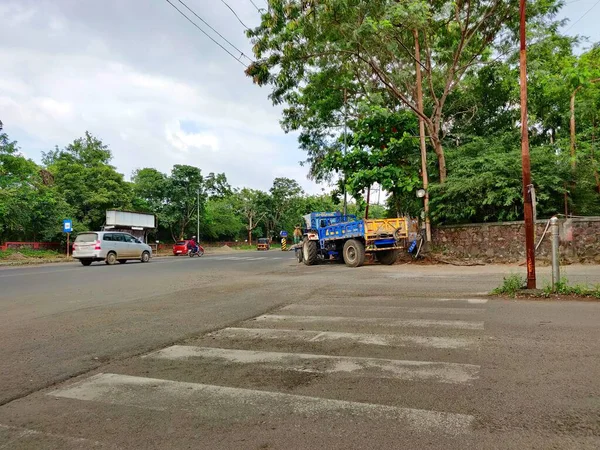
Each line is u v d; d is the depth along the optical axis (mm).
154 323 7035
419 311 7301
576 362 4387
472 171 17422
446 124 23594
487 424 3137
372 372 4328
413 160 20219
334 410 3465
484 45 18297
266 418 3357
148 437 3119
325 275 14203
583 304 7254
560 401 3480
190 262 23828
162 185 50500
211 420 3357
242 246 68312
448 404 3504
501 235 16578
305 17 15219
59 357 5199
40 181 37844
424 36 17906
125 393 3979
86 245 23234
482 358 4633
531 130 22500
